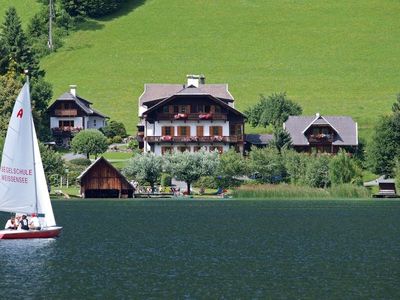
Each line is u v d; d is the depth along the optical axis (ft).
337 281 490.08
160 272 520.42
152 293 453.17
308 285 477.77
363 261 568.41
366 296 446.19
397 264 554.05
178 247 638.53
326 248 636.07
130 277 501.97
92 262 559.38
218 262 563.07
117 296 445.37
